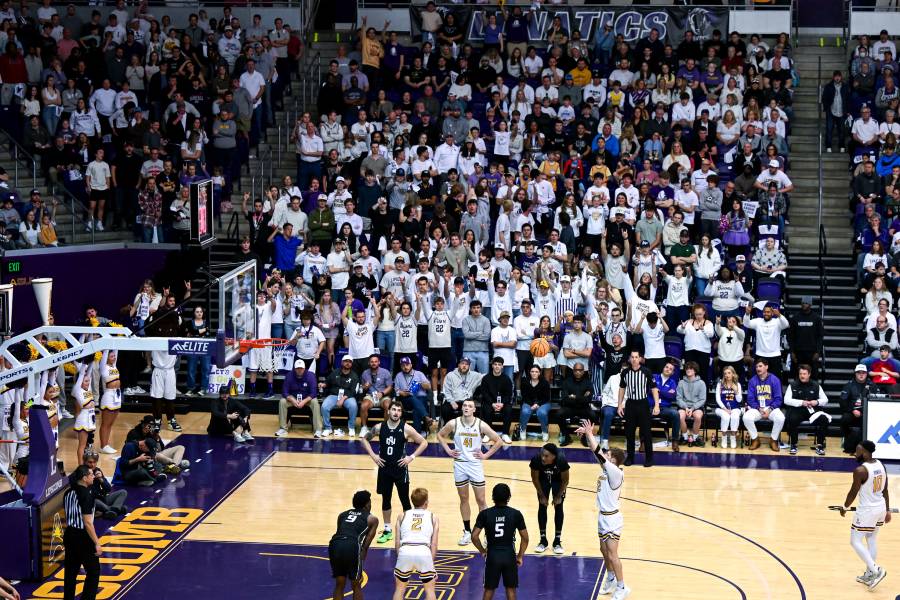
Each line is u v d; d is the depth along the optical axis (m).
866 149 33.47
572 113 34.56
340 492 23.20
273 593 18.22
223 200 33.22
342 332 29.23
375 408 28.00
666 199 31.52
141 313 28.47
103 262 31.41
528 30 38.03
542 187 31.69
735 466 25.09
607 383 26.27
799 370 26.53
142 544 20.28
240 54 35.78
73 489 17.17
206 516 21.73
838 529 21.23
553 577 18.92
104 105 34.47
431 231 30.75
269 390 28.86
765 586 18.58
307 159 33.31
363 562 19.12
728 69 35.56
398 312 28.58
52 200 32.28
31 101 33.41
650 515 21.92
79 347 18.81
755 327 27.72
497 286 28.61
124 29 36.66
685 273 29.73
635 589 18.39
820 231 31.39
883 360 26.81
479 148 33.41
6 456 21.80
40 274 30.00
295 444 26.52
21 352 22.16
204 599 17.97
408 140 33.78
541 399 26.67
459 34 37.78
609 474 17.97
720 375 28.08
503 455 25.70
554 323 28.83
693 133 33.59
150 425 24.31
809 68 37.25
